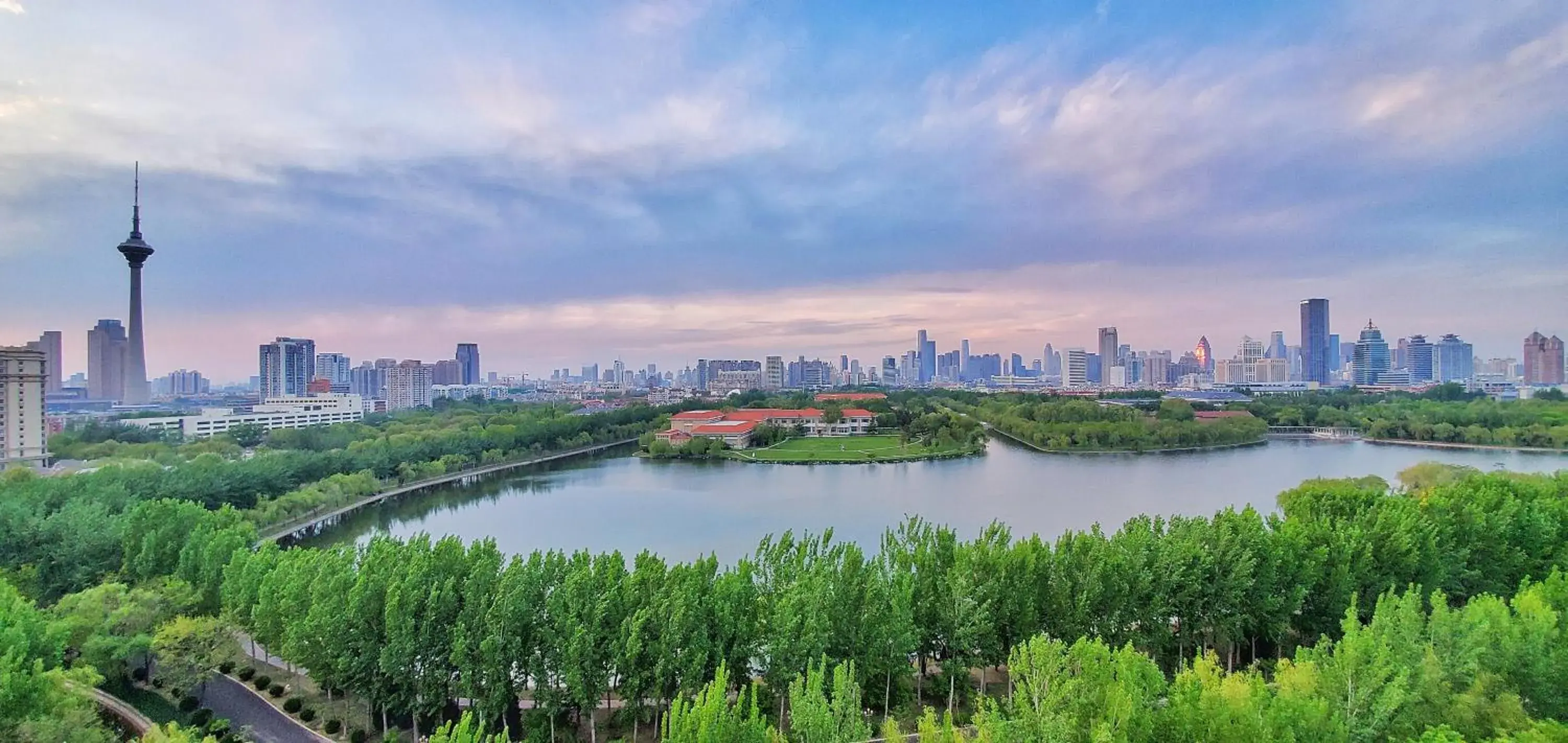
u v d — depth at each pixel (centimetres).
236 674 6669
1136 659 4256
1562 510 8044
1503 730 4031
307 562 6303
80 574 7969
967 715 5791
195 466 14912
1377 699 4162
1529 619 4875
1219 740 3684
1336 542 6806
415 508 16362
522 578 5728
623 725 5831
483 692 5466
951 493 17238
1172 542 6494
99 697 5881
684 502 16688
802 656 5338
